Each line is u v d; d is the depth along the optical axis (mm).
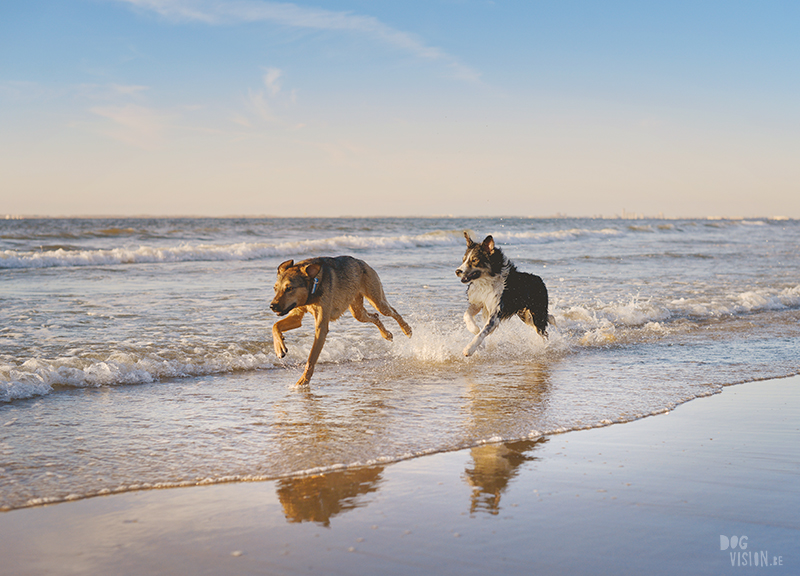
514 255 22766
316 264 6094
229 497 3207
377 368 6762
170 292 11523
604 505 3113
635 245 31156
